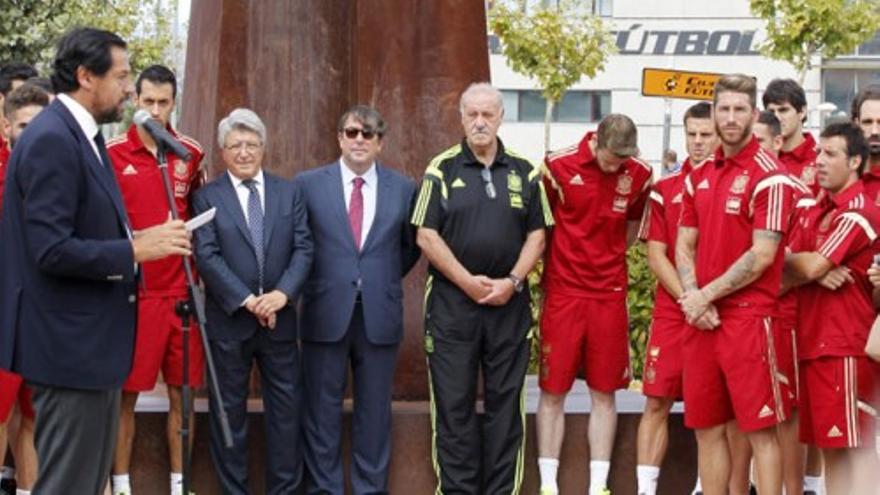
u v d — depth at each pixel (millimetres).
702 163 7363
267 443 7594
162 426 7789
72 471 6066
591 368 7848
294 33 8656
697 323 7164
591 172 7723
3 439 7543
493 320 7570
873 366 7457
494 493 7648
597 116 32750
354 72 8695
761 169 7090
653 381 7730
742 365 7090
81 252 5852
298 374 7609
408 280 8438
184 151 6379
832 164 7410
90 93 6047
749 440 7285
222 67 8562
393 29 8570
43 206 5855
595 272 7785
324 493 7594
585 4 31031
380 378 7660
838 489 7539
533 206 7637
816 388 7469
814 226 7562
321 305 7613
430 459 7875
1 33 19531
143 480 7797
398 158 8523
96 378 5988
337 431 7645
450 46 8586
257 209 7539
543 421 7863
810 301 7492
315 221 7688
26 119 7578
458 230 7527
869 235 7340
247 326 7453
